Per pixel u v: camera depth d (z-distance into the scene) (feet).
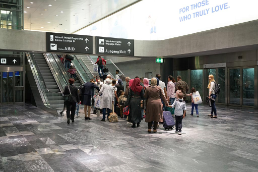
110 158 16.14
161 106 24.66
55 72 57.93
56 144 19.83
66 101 29.89
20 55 60.29
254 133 23.82
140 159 15.90
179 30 59.00
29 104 57.62
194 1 55.11
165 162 15.30
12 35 47.67
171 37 61.16
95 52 53.47
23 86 60.18
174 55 57.31
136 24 71.10
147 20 67.56
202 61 59.11
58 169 14.08
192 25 55.67
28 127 27.37
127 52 56.75
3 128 26.78
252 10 44.04
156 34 65.21
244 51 49.39
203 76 59.21
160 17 63.82
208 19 52.08
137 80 26.96
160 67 62.59
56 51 50.26
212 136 22.56
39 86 50.70
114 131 25.14
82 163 15.14
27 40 48.60
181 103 23.85
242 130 25.32
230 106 51.29
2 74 58.90
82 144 19.80
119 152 17.51
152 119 24.20
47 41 49.57
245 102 49.88
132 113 27.17
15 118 34.53
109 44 54.85
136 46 57.77
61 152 17.53
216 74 56.34
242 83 50.16
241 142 20.30
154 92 24.45
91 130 25.67
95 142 20.44
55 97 49.11
